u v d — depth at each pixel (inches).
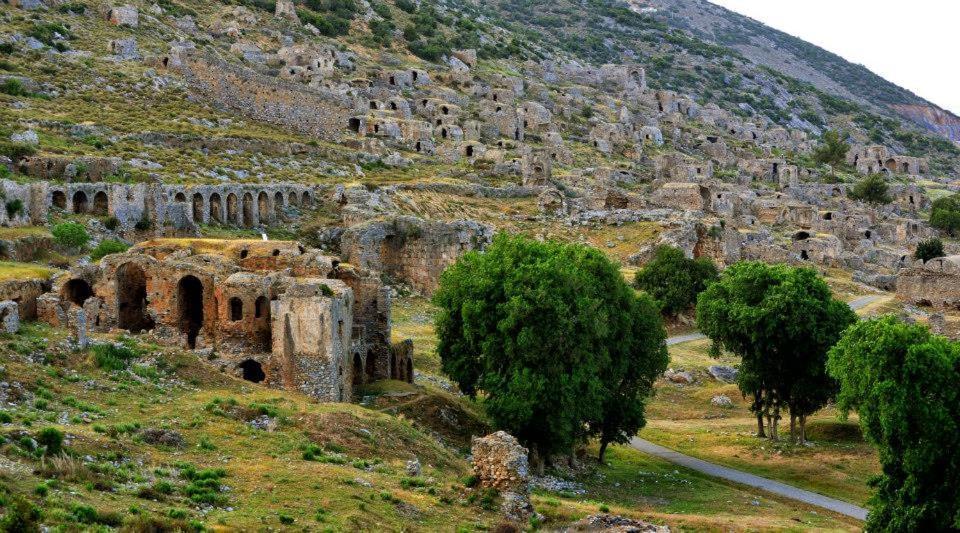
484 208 5689.0
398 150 6683.1
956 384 2015.3
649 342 3026.6
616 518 2044.8
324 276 2881.4
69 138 4805.6
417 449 2208.4
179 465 1758.1
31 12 7037.4
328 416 2170.3
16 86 5462.6
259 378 2536.9
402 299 4286.4
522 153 7076.8
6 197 3316.9
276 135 5900.6
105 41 6879.9
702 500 2532.0
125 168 4365.2
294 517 1616.6
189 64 6338.6
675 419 3656.5
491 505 1898.4
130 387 2119.8
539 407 2522.1
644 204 6181.1
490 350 2600.9
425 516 1765.5
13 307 2191.2
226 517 1561.3
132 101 5807.1
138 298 2706.7
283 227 4520.2
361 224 4426.7
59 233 3223.4
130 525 1419.8
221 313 2581.2
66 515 1389.0
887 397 2025.1
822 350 3006.9
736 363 4232.3
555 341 2519.7
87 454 1683.1
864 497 2679.6
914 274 5285.4
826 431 3331.7
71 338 2210.9
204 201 4190.5
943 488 2017.7
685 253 5221.5
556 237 5423.2
